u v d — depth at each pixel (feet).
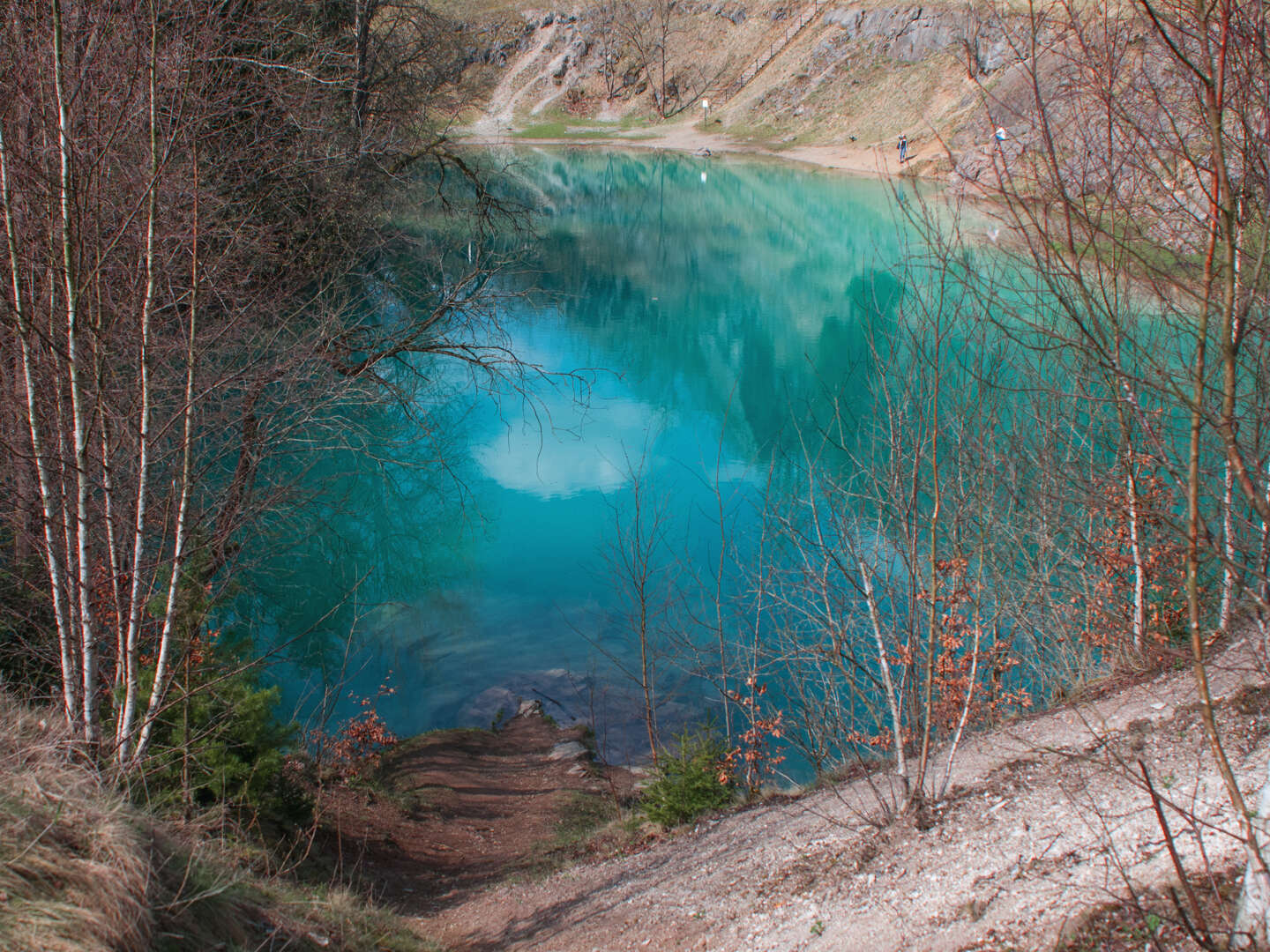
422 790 40.57
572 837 35.17
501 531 62.39
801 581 36.78
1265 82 11.43
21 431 23.68
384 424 68.08
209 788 27.43
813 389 82.17
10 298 22.62
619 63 324.19
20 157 21.61
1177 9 11.14
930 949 17.48
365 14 75.97
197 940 17.04
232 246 32.68
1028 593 29.35
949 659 28.14
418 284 75.87
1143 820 17.98
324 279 48.70
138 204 23.22
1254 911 11.61
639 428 79.41
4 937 13.79
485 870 33.47
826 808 26.71
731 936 21.56
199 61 24.93
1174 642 28.55
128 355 26.03
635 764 43.29
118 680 24.84
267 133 36.96
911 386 23.99
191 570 27.14
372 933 23.07
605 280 135.13
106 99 23.25
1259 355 16.49
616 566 52.24
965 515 26.84
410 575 59.00
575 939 24.31
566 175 233.35
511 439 78.23
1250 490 9.55
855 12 273.13
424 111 93.81
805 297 124.67
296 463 45.37
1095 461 28.48
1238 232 12.67
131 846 16.65
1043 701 32.83
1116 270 13.28
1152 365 12.79
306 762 38.93
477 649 51.24
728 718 34.96
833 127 260.21
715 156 254.47
